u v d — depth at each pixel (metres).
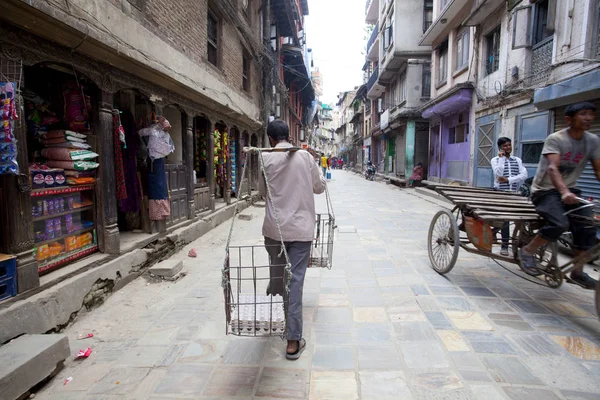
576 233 3.25
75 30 3.24
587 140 3.17
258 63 13.22
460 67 12.65
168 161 6.88
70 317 3.29
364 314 3.42
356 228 7.52
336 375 2.47
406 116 17.91
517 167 5.18
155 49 5.11
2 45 2.74
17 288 2.82
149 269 4.58
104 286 3.87
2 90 2.64
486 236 3.95
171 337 3.07
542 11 7.80
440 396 2.23
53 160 3.62
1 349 2.43
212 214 7.90
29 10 2.75
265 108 14.49
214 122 8.18
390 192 16.17
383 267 4.86
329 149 85.50
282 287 2.82
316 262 3.53
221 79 8.65
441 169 14.84
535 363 2.57
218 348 2.88
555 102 6.58
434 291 3.96
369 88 27.28
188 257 5.58
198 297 3.96
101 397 2.30
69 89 3.95
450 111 13.04
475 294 3.86
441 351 2.74
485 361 2.60
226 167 9.45
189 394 2.31
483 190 4.76
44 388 2.40
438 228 4.86
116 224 4.24
